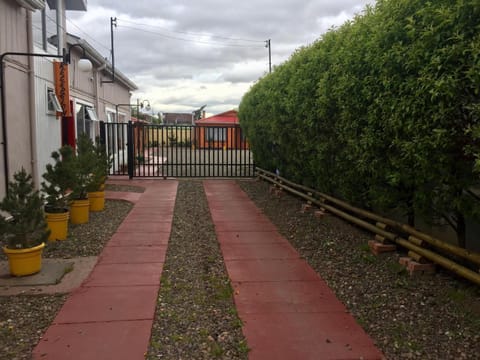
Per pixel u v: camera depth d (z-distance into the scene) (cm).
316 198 799
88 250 560
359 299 397
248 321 353
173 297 405
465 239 427
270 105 970
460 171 355
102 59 1346
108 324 344
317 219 729
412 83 368
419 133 367
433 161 360
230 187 1213
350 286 430
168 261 520
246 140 1507
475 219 368
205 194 1085
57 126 951
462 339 315
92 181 787
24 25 750
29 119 772
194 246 593
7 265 488
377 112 441
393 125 404
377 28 430
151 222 746
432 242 426
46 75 876
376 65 436
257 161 1356
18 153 725
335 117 579
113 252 555
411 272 437
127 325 343
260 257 539
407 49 378
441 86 325
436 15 335
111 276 461
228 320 356
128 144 1378
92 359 291
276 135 924
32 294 405
